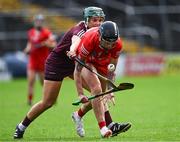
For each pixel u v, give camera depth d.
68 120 35.19
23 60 85.06
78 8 97.75
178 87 65.25
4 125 33.16
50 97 25.75
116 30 23.69
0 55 89.69
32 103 48.91
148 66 86.44
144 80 78.00
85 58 24.22
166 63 87.38
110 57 25.09
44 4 97.25
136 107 44.00
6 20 92.56
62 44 25.52
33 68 47.84
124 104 46.59
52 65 25.52
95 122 33.75
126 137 25.42
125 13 98.00
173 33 97.38
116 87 23.97
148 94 56.66
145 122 33.53
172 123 32.69
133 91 60.72
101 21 25.28
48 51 48.53
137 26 96.69
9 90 64.38
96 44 24.08
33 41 47.94
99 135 27.28
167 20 97.56
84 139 24.95
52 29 93.38
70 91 61.25
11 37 91.44
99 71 25.33
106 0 98.56
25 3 96.31
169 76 85.94
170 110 41.41
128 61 85.56
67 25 94.75
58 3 98.00
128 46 94.00
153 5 98.25
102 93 24.12
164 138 25.09
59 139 25.38
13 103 49.12
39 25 48.22
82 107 26.58
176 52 96.25
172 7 98.25
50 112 40.34
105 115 25.42
